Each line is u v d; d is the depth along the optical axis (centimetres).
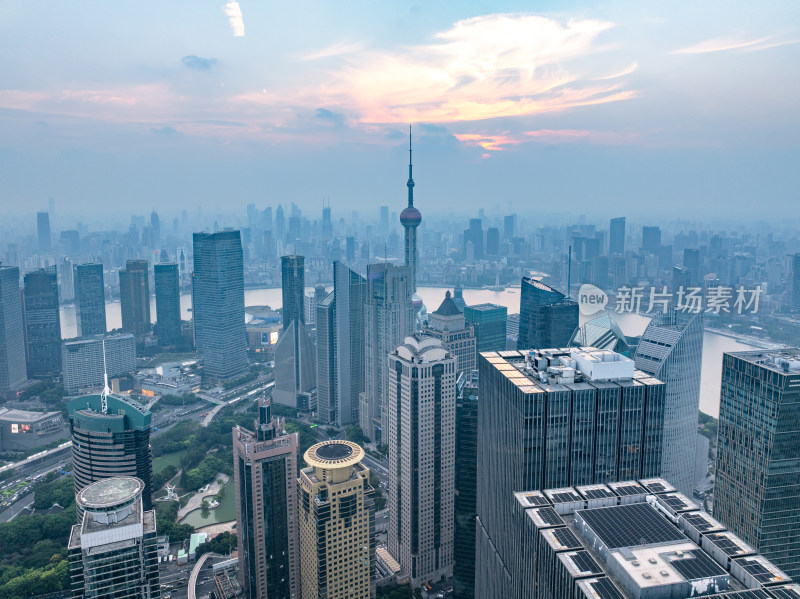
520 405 19712
